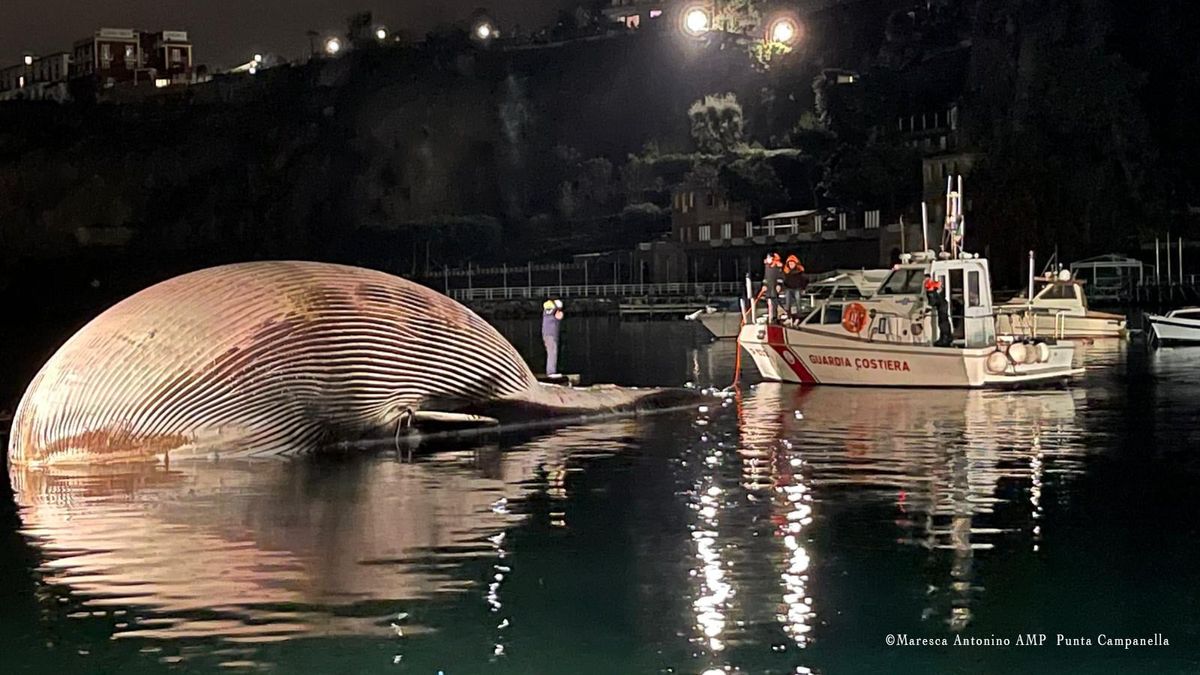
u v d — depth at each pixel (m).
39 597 10.82
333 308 19.20
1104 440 20.41
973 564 12.00
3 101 158.00
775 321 32.97
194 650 9.52
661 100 160.88
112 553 12.37
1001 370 29.55
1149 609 10.62
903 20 148.25
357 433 19.89
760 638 9.88
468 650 9.56
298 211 152.25
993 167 106.75
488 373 21.34
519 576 11.52
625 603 10.68
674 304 101.00
